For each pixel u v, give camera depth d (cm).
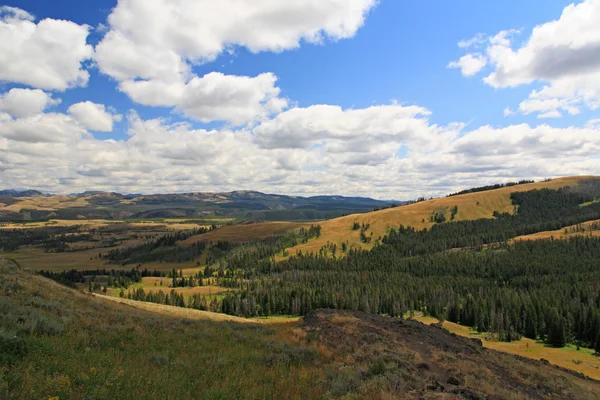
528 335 12225
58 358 1316
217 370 1628
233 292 19450
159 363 1598
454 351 2958
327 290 17338
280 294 17238
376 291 17462
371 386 1570
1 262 3719
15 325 1627
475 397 1673
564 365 8050
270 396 1394
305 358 2105
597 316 11119
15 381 1009
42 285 3325
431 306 16112
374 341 2819
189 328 2762
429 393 1616
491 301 14162
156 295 17525
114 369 1338
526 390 2233
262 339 2578
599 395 2703
